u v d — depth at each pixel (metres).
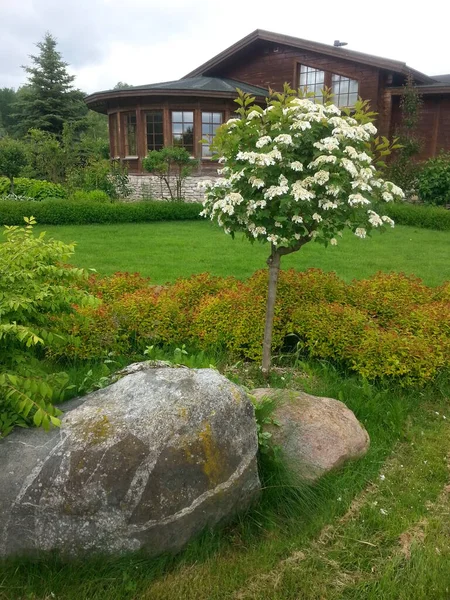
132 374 2.78
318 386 3.99
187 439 2.30
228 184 3.86
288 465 2.82
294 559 2.44
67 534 2.18
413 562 2.43
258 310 4.50
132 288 5.21
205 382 2.57
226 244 9.93
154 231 11.74
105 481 2.18
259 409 3.03
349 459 3.05
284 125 3.64
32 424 2.51
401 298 5.05
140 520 2.20
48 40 34.34
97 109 19.06
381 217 3.76
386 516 2.74
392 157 16.42
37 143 19.25
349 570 2.40
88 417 2.41
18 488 2.18
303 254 8.98
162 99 16.33
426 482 3.04
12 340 2.65
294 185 3.38
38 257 2.92
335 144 3.40
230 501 2.42
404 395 3.96
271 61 17.70
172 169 16.75
